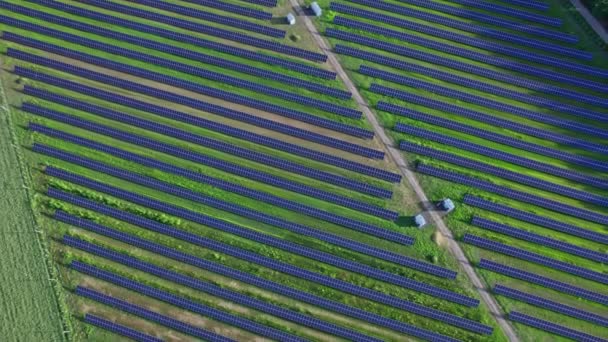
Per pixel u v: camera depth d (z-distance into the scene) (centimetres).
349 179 3838
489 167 3841
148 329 3534
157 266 3653
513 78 4125
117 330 3522
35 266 3678
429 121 4009
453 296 3512
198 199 3825
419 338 3456
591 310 3472
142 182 3888
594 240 3647
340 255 3656
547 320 3450
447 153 3875
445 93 4097
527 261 3609
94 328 3550
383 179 3841
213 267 3638
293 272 3612
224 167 3912
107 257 3706
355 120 4031
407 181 3828
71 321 3559
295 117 4050
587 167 3838
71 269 3691
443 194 3778
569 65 4144
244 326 3503
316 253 3650
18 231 3756
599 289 3525
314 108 4088
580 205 3747
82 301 3612
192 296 3594
